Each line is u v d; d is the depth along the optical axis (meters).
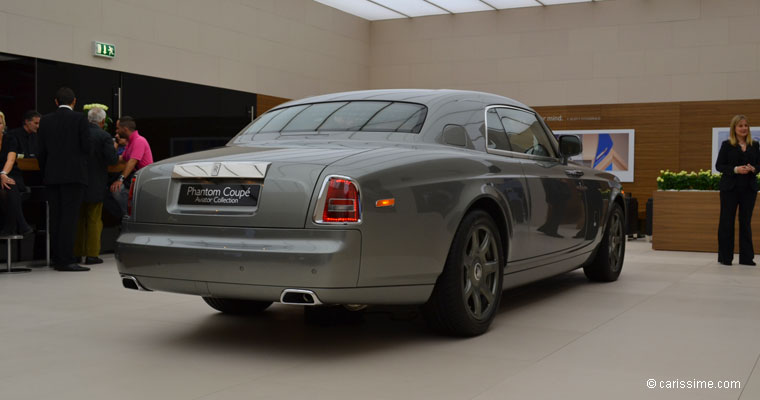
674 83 12.93
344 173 2.78
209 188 2.98
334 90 14.18
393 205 2.87
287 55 12.89
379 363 2.84
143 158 7.48
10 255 6.06
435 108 3.57
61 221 6.09
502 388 2.48
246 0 11.93
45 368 2.79
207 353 3.03
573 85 13.62
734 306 4.22
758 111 12.37
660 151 13.04
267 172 2.87
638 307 4.18
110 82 9.58
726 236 6.72
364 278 2.78
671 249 8.52
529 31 13.93
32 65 8.59
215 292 2.92
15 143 6.18
